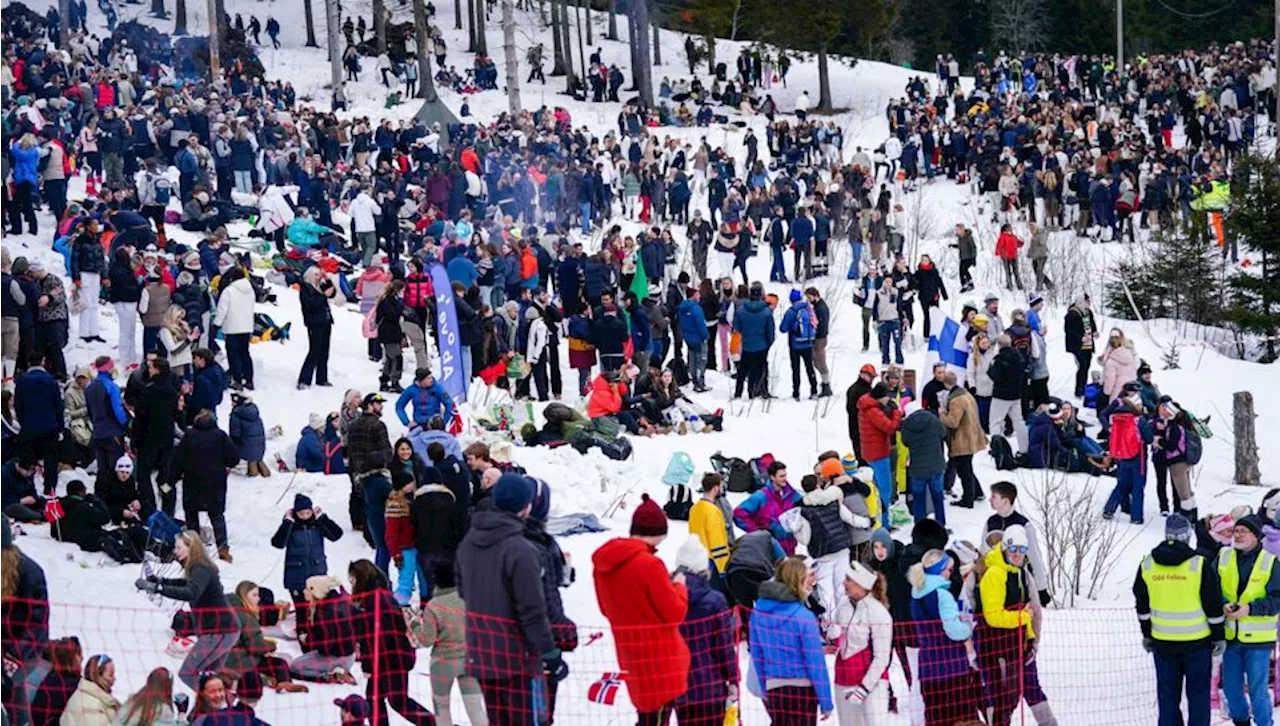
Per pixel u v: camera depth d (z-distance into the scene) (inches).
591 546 776.3
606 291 1096.2
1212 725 579.2
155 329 968.9
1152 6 3373.5
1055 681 625.6
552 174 1574.8
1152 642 543.2
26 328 918.4
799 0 2413.9
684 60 2770.7
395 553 647.8
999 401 960.3
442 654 485.4
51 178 1282.0
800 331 1087.0
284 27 2827.3
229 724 461.1
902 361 1208.8
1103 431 1003.3
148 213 1294.3
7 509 754.2
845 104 2504.9
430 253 1186.6
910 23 3334.2
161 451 772.0
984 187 1841.8
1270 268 1413.6
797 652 462.9
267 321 1143.6
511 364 1048.8
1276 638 594.9
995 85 2436.0
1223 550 554.3
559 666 441.7
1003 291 1483.8
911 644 573.3
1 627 487.8
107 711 459.2
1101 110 2233.0
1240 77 2161.7
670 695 409.1
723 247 1430.9
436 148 1711.4
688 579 448.8
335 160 1688.0
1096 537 820.0
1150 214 1673.2
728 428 1007.0
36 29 2249.0
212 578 516.7
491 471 620.1
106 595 659.4
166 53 2283.5
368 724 506.9
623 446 912.3
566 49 2437.3
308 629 571.5
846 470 784.3
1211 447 1066.1
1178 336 1374.3
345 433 863.1
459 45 2760.8
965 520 853.2
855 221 1476.4
